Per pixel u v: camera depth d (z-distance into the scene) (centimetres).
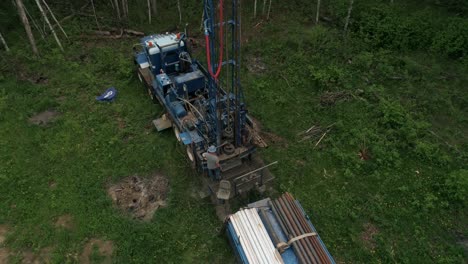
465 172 1226
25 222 1132
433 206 1167
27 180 1235
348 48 1792
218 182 1175
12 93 1534
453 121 1478
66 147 1347
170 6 2094
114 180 1251
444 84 1627
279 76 1675
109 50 1789
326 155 1338
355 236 1105
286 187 1234
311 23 2016
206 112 1247
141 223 1135
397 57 1748
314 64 1731
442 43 1762
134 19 2005
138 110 1510
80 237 1095
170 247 1077
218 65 1142
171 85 1370
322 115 1497
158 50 1417
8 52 1711
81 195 1199
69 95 1557
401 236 1108
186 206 1184
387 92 1597
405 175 1278
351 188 1237
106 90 1581
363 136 1375
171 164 1312
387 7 1994
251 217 1036
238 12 956
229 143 1221
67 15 1988
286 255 971
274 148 1359
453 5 2014
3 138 1373
